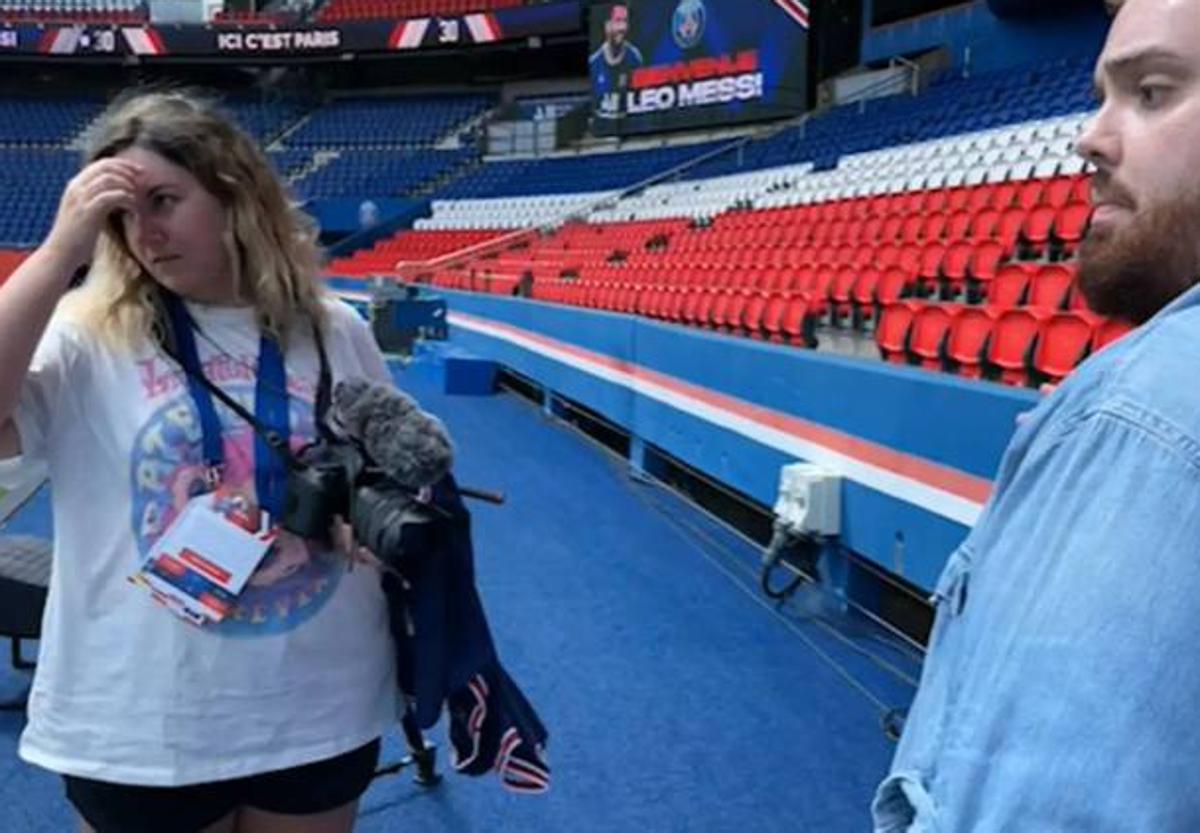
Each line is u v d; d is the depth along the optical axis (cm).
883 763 290
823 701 328
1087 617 57
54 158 2436
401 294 1270
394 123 2602
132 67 2703
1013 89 1298
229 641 137
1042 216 721
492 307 1094
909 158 1197
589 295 1016
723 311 721
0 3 2772
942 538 327
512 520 543
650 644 373
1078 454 63
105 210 127
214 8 2869
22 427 132
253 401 140
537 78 2622
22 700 320
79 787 141
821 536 399
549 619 396
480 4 2481
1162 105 67
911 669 353
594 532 523
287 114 2705
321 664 144
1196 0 65
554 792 274
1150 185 67
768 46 1709
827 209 1140
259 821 149
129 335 136
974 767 61
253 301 143
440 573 147
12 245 1902
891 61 1680
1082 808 54
